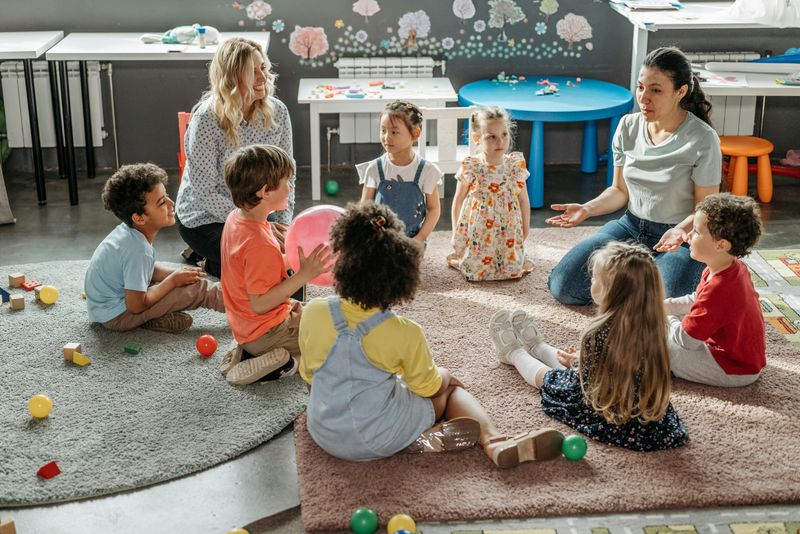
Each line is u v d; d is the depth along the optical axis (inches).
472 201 140.6
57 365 114.8
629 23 194.9
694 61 191.8
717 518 87.1
